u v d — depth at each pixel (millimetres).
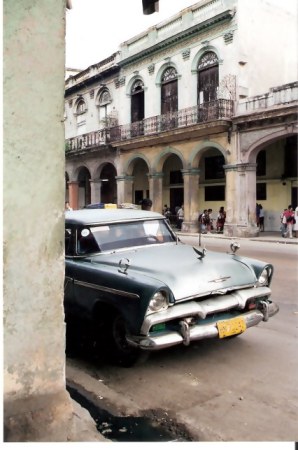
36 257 2576
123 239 5285
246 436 3113
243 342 5051
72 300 4793
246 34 19188
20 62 2479
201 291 4203
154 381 4059
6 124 2449
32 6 2506
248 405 3564
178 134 21078
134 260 4699
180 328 4031
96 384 3973
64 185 2662
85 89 29656
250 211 18875
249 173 18734
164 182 26469
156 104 23453
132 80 25250
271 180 20922
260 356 4617
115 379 4125
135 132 24297
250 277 4707
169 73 22828
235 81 19031
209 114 19547
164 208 25234
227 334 4262
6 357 2523
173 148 22062
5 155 2451
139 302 3889
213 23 19750
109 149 26109
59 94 2619
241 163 18844
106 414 3451
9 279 2494
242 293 4531
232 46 19172
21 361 2572
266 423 3283
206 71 20719
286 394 3748
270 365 4379
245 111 18625
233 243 5367
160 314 3904
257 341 5082
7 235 2475
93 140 27859
